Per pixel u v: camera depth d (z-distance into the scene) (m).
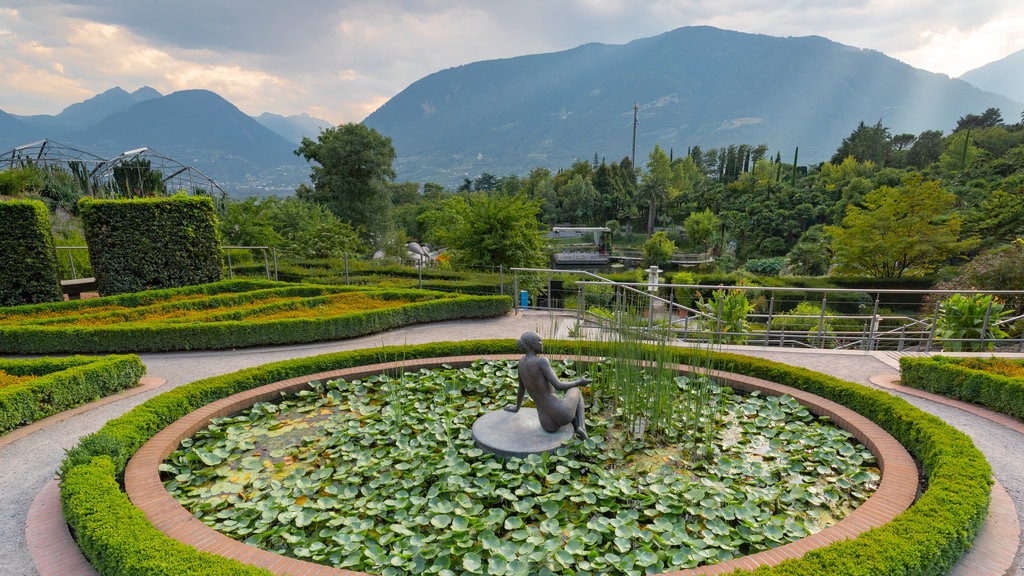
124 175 29.91
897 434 4.38
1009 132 53.16
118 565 2.62
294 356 7.85
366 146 33.16
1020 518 3.29
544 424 4.40
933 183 20.08
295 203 25.23
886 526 2.77
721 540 3.10
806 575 2.39
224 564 2.53
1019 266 11.31
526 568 2.72
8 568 2.89
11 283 9.96
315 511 3.43
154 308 9.50
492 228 16.45
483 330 9.45
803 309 14.43
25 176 20.06
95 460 3.61
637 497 3.55
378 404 5.45
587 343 6.20
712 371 5.71
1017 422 4.89
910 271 21.94
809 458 4.19
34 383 5.21
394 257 22.61
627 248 52.44
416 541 3.03
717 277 21.25
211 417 4.95
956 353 7.20
